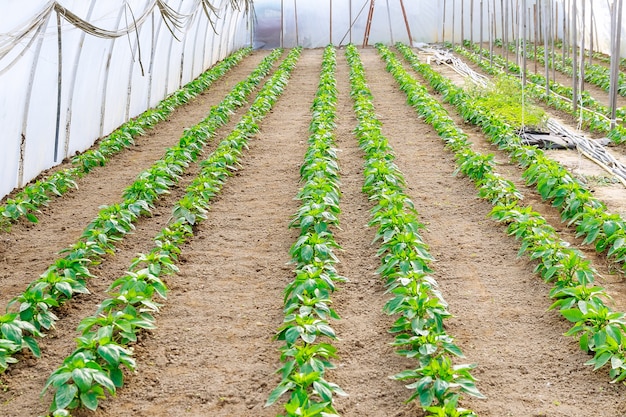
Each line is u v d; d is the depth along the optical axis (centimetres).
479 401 597
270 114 1912
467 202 1125
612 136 1525
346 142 1562
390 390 616
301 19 3950
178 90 2225
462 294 808
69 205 1160
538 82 2309
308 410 498
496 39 3747
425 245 844
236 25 3534
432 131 1633
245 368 659
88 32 1254
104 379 559
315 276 737
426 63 2880
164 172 1188
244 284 849
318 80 2527
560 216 1048
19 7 1023
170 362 672
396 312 706
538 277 840
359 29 3950
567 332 680
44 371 655
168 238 927
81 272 798
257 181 1288
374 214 983
